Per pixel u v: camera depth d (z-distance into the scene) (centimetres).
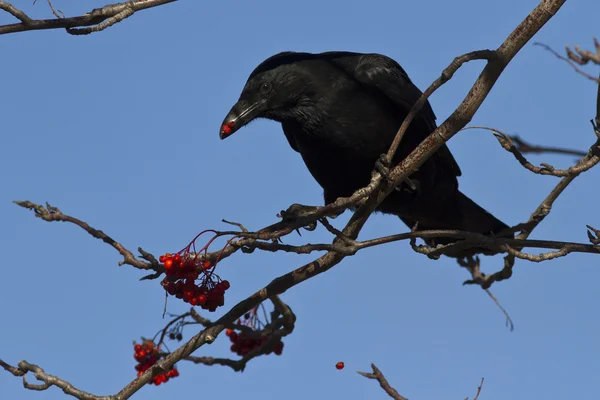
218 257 780
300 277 891
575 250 862
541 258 865
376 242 832
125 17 775
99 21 778
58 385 793
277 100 1030
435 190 1118
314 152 1074
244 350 1123
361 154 1053
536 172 813
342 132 1034
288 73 1027
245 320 1098
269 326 1037
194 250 763
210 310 791
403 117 1080
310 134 1050
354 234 907
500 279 1112
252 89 1034
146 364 1021
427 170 1068
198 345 856
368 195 837
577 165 809
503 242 873
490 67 798
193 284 774
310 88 1028
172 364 845
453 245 884
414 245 880
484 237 872
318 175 1109
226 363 1054
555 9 758
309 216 774
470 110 816
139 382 838
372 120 1044
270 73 1029
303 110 1036
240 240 771
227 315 873
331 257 891
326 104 1028
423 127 1081
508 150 808
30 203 800
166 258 763
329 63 1055
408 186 1081
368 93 1052
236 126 1025
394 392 894
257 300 883
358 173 1077
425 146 852
